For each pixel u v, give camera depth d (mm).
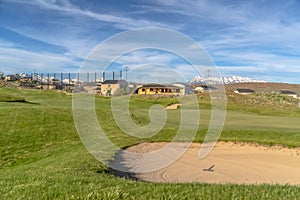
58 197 4969
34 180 6336
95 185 5723
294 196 5297
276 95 51312
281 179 9289
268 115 31203
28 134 15172
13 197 5086
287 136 14805
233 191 5590
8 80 62031
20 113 19953
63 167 8422
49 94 41875
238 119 25125
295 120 24953
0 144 13297
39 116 19484
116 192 5164
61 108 23625
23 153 12352
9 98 30969
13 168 10352
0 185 6047
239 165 10727
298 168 10516
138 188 5652
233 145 13391
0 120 17562
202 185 6215
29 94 41125
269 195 5340
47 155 11805
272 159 11586
